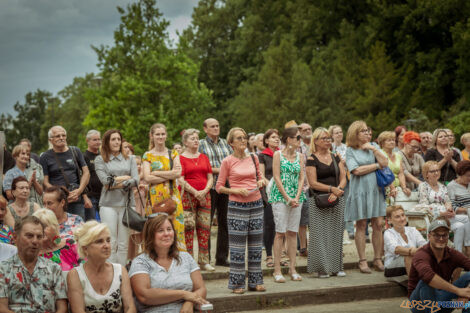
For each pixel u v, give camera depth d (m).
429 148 10.19
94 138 8.03
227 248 8.24
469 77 28.14
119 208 6.89
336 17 34.66
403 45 30.69
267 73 30.45
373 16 32.03
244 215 6.91
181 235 7.14
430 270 5.82
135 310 4.84
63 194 6.02
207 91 30.66
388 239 7.52
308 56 34.19
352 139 8.25
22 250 4.57
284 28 37.44
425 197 8.42
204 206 7.83
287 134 7.53
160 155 7.23
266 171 8.47
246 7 43.75
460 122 24.28
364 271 8.12
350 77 29.66
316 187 7.81
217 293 6.91
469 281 5.75
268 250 8.28
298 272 8.20
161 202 6.54
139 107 28.64
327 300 7.17
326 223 7.88
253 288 7.01
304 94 28.22
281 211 7.52
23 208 6.21
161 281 5.07
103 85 29.84
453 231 8.12
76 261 5.62
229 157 7.05
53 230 5.48
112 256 6.77
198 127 29.52
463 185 8.30
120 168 7.00
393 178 8.12
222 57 43.91
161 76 29.39
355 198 8.17
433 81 29.14
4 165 7.36
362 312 6.69
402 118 28.27
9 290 4.52
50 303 4.63
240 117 31.16
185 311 4.95
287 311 6.77
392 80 28.80
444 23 29.25
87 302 4.71
